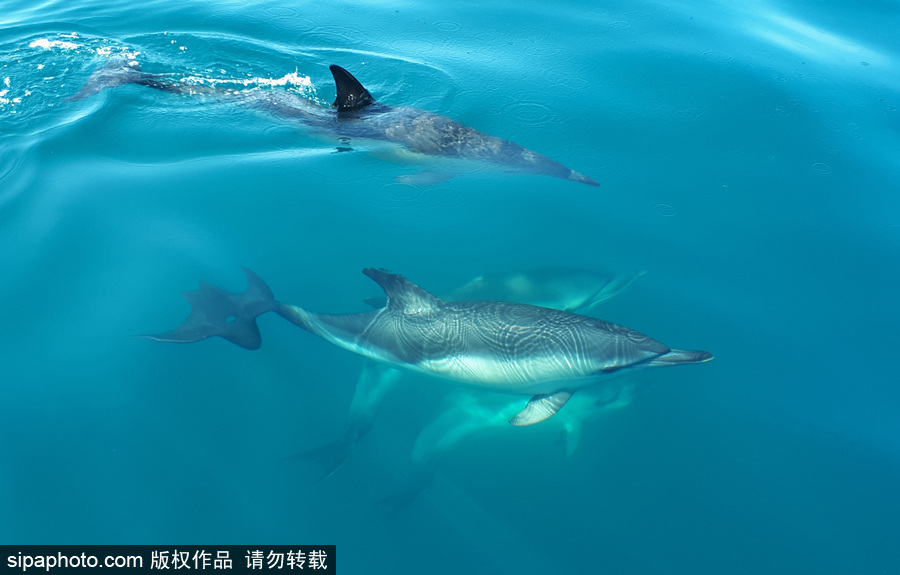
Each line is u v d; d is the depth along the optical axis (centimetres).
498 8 1573
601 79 1254
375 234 847
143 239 807
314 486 584
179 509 550
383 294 760
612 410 687
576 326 665
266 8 1538
